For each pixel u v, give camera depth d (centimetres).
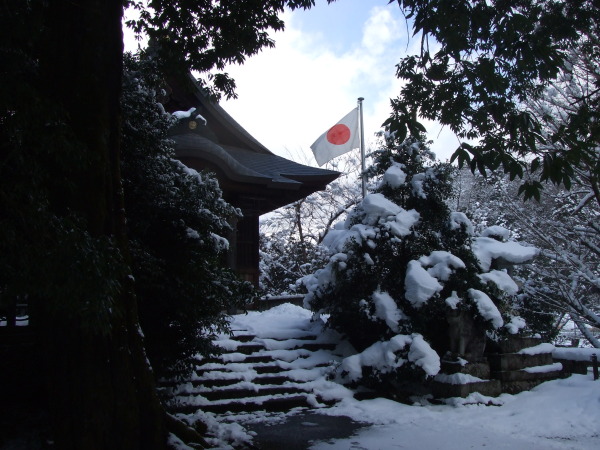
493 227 1064
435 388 857
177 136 1209
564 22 591
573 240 1252
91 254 351
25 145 373
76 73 443
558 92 1070
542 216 1286
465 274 908
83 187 432
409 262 930
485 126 554
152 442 459
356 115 1636
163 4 742
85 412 421
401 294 934
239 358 898
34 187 356
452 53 548
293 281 2128
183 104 1429
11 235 328
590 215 1259
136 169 661
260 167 1473
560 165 478
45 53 445
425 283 875
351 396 847
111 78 464
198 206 695
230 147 1619
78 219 389
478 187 1803
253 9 743
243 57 790
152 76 743
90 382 424
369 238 948
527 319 1112
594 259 1325
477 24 549
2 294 351
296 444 619
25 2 400
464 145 513
